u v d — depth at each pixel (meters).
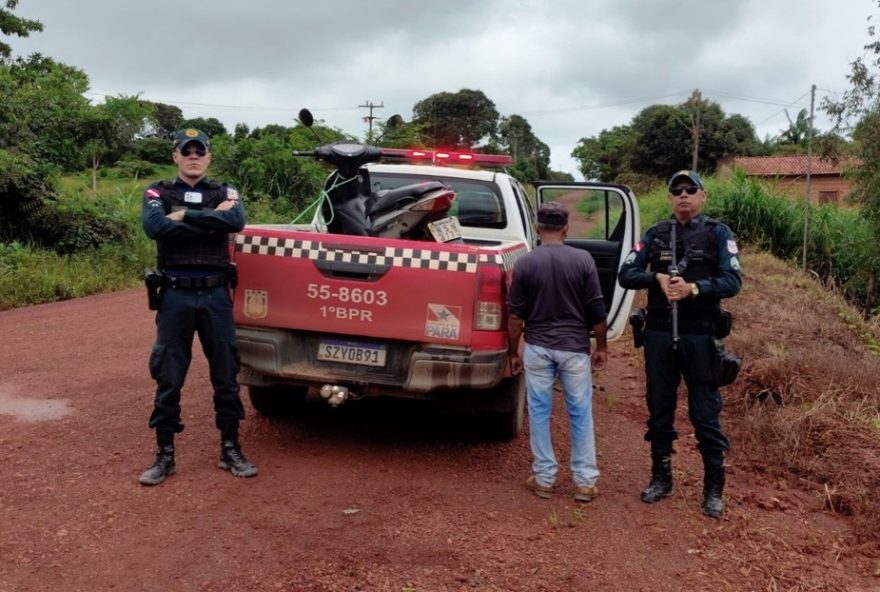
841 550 4.00
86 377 6.71
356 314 4.62
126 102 20.16
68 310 11.05
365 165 6.50
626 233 6.86
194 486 4.31
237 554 3.57
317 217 5.98
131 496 4.14
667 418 4.46
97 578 3.32
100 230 16.30
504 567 3.58
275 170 25.78
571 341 4.39
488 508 4.25
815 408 5.88
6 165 14.95
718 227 4.31
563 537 3.95
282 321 4.70
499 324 4.57
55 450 4.81
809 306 12.91
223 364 4.44
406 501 4.27
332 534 3.81
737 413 6.23
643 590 3.47
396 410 6.03
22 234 15.58
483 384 4.56
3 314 10.67
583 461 4.42
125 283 14.49
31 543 3.59
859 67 15.13
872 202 15.62
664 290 4.19
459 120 85.88
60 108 19.19
